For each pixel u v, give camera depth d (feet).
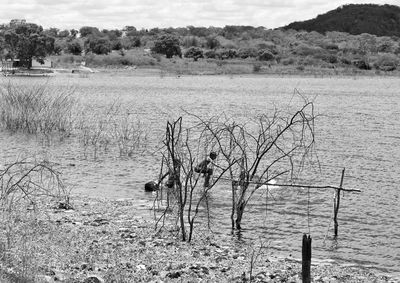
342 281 42.68
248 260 46.42
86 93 246.47
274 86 345.92
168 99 230.07
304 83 392.68
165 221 57.88
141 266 41.60
